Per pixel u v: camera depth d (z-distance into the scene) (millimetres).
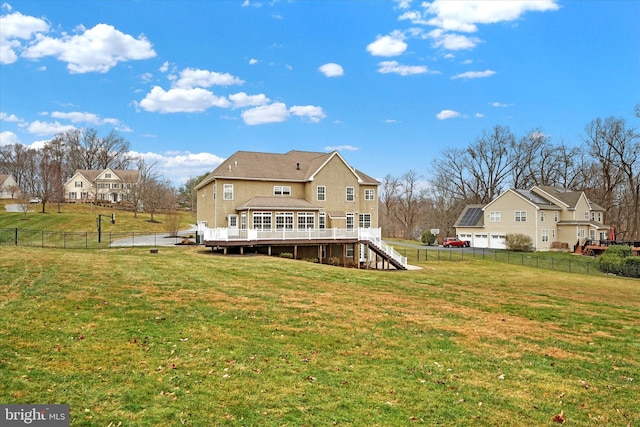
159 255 23266
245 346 8391
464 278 22828
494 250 46875
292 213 30938
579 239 47906
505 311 13211
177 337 8688
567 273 31406
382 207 85375
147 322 9570
